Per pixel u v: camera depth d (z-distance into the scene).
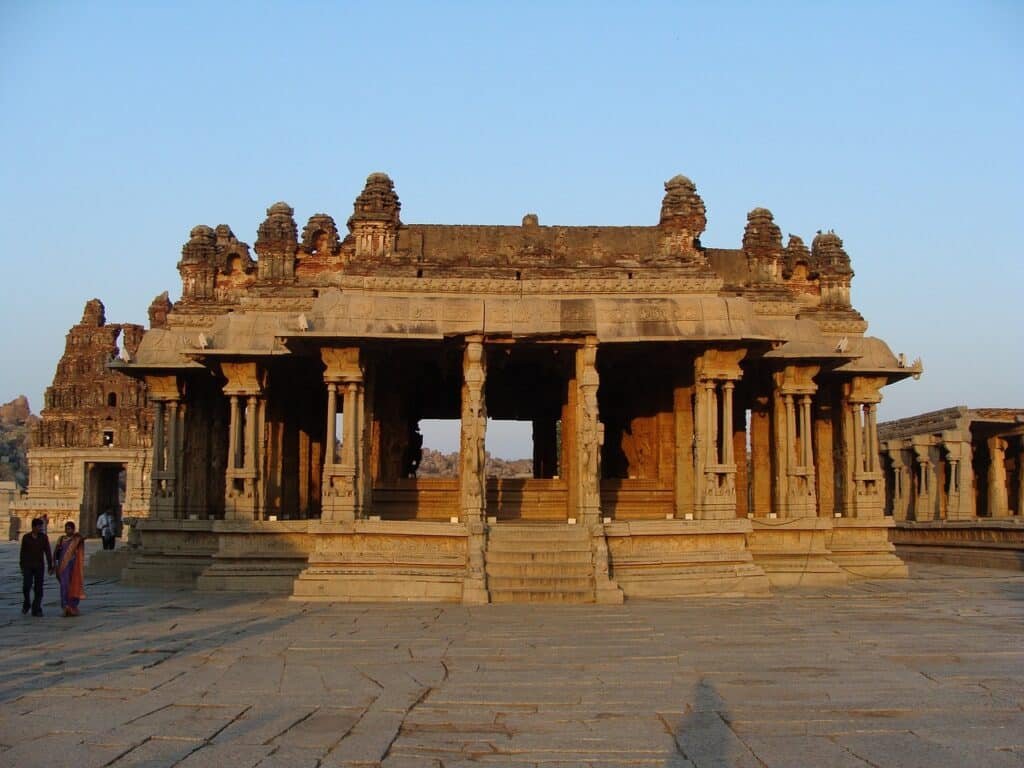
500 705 14.91
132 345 103.56
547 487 38.38
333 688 16.14
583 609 27.66
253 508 36.34
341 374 33.50
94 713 14.36
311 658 19.05
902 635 22.02
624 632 22.59
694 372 35.50
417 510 39.19
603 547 30.61
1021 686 16.03
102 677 17.12
